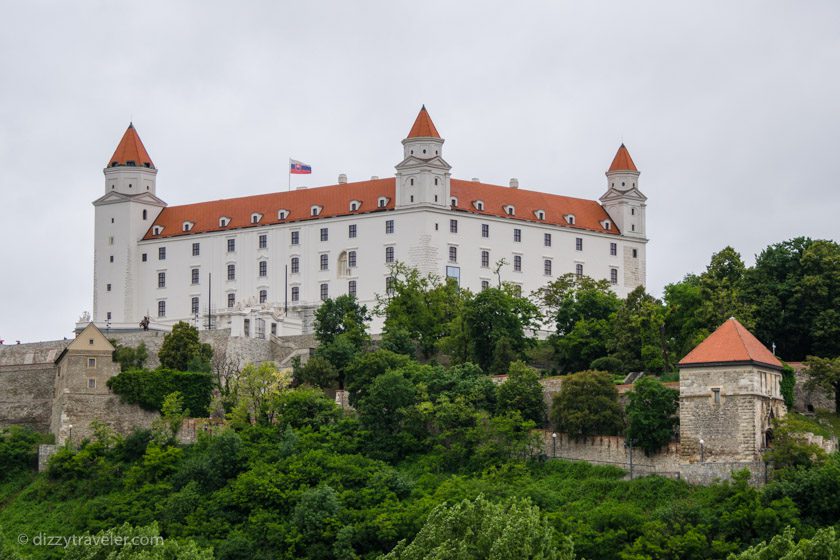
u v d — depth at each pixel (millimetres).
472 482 183750
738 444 178750
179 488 195875
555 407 192875
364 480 190500
